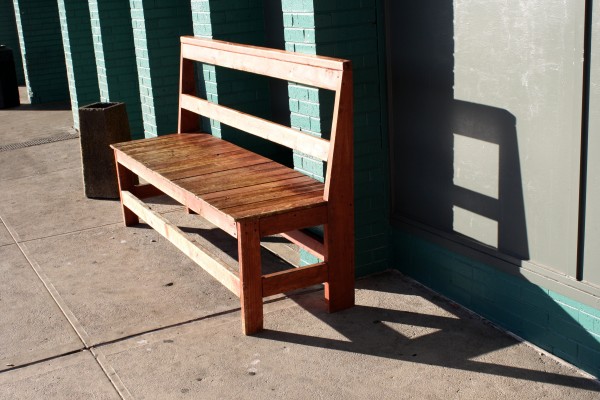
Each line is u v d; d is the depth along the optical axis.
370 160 4.76
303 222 4.18
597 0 3.24
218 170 4.98
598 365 3.57
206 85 6.07
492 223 4.11
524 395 3.47
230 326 4.31
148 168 5.13
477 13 3.95
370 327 4.21
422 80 4.44
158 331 4.30
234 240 5.73
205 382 3.73
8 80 12.45
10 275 5.27
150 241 5.78
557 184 3.63
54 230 6.16
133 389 3.71
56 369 3.95
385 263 4.98
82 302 4.76
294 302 4.56
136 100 8.81
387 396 3.52
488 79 3.95
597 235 3.46
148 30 7.25
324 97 4.48
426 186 4.59
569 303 3.67
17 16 12.68
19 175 7.99
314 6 4.38
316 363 3.85
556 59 3.51
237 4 5.79
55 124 10.76
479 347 3.93
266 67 4.77
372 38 4.59
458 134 4.24
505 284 4.05
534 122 3.71
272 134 4.78
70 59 9.92
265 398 3.56
